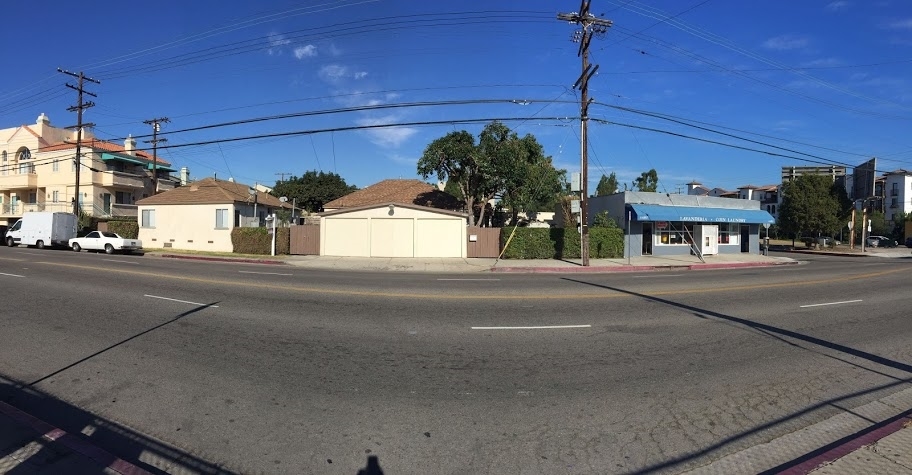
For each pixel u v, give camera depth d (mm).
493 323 9148
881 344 8055
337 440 4414
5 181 46531
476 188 32844
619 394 5562
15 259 22609
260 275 17453
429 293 12977
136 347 7297
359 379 5977
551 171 37406
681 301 12164
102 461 3955
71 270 17609
